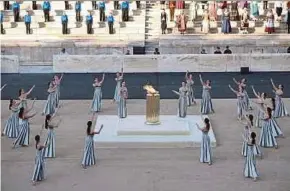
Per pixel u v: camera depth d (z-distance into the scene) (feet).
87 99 145.38
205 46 189.47
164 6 206.80
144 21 200.13
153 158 102.06
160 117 123.24
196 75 171.12
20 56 187.52
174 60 173.58
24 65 184.14
